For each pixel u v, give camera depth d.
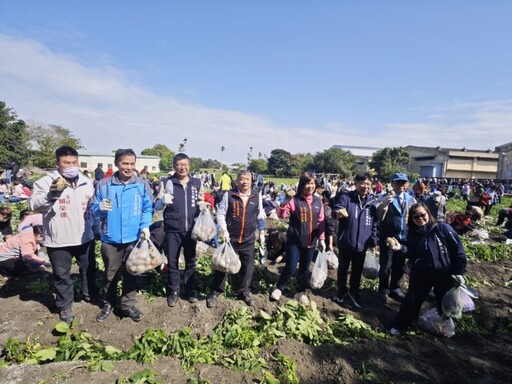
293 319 4.54
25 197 15.32
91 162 73.25
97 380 3.21
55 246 4.14
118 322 4.41
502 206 23.70
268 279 6.39
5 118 46.44
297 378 3.54
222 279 4.75
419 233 4.73
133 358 3.72
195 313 4.64
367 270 5.88
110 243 4.25
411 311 4.67
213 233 4.71
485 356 4.38
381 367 3.78
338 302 5.52
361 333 4.62
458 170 61.56
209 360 3.73
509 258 8.95
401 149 53.91
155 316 4.59
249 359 3.72
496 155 60.81
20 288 5.63
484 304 5.82
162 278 5.80
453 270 4.45
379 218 5.56
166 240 4.76
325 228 5.72
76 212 4.25
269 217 13.30
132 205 4.31
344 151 67.19
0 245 5.95
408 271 7.04
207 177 30.33
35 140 60.00
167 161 82.94
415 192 8.09
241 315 4.55
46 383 3.10
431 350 4.25
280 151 78.38
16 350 3.69
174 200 4.66
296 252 5.07
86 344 3.81
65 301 4.28
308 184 4.91
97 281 5.70
